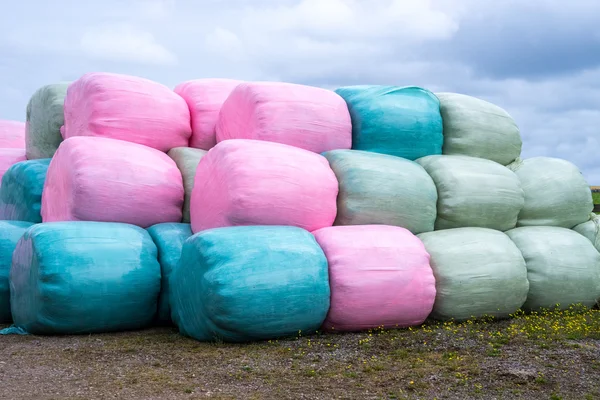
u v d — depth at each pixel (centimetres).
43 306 616
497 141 816
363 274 608
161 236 684
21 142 1134
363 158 705
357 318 611
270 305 571
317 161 682
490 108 834
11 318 732
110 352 564
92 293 621
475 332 618
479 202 729
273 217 638
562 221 802
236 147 657
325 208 663
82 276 618
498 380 473
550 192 796
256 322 570
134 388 460
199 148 830
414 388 457
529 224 792
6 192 889
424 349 560
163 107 798
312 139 747
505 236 718
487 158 816
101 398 439
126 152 728
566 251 739
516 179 771
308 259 591
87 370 508
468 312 665
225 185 642
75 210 696
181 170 760
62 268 614
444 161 750
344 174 688
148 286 648
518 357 525
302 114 746
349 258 610
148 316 659
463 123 802
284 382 473
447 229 720
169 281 654
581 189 815
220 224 650
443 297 657
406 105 781
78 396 442
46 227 641
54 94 944
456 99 822
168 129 799
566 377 477
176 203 736
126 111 778
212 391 453
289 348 563
